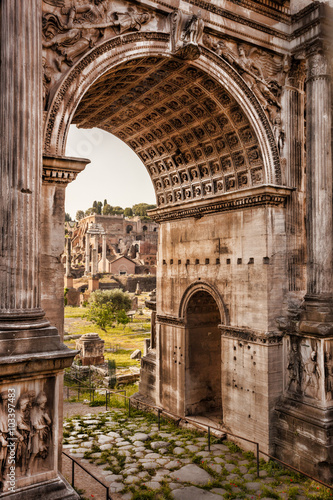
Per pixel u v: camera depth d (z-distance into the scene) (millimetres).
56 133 8633
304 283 12648
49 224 8562
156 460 11797
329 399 10758
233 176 13258
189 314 15203
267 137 12055
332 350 10977
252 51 11953
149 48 10125
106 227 103125
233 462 11570
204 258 14344
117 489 10047
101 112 14227
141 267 92125
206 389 15477
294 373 11594
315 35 11578
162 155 15641
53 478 7191
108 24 9469
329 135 11297
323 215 11195
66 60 8914
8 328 6906
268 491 9773
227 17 11438
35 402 7133
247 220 12633
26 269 7172
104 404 17984
